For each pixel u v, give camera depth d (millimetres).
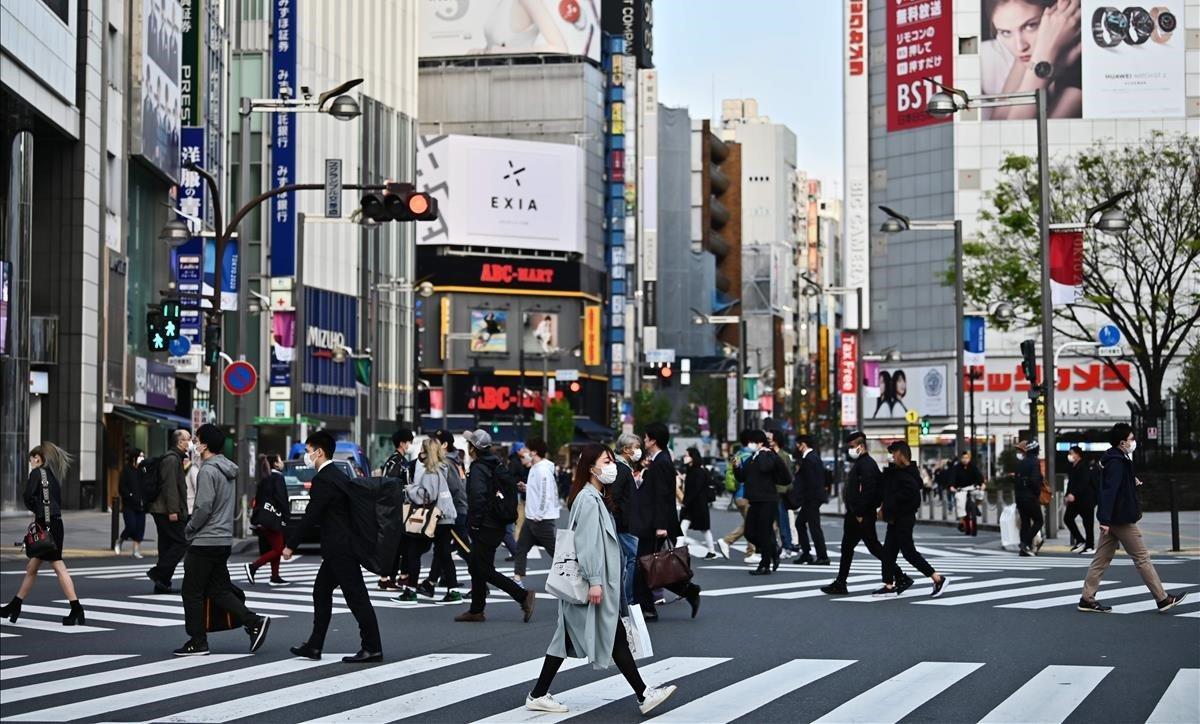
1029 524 31828
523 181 134750
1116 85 105000
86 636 18078
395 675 14422
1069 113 105438
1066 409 104375
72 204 53312
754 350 180875
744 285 197875
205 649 16188
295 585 25609
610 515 12352
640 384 156500
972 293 58688
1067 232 38719
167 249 64812
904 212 110000
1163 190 60531
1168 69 104625
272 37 88000
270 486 25906
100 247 55094
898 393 110188
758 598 22281
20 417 50531
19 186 50656
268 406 86812
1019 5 106312
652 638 17297
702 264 174000
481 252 134625
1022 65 106375
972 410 63625
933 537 41969
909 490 22188
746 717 11875
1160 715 11750
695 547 34406
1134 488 19625
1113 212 38938
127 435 60281
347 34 101062
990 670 14359
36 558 19469
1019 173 59469
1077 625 18234
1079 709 12062
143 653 16359
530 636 17828
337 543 15289
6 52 45188
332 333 98000
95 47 54469
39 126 51000
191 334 52344
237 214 34719
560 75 139250
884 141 111000
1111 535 19766
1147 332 90562
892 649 16062
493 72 140000
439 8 139750
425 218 27375
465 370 133750
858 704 12414
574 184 137250
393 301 111000
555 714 12141
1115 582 24312
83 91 53469
